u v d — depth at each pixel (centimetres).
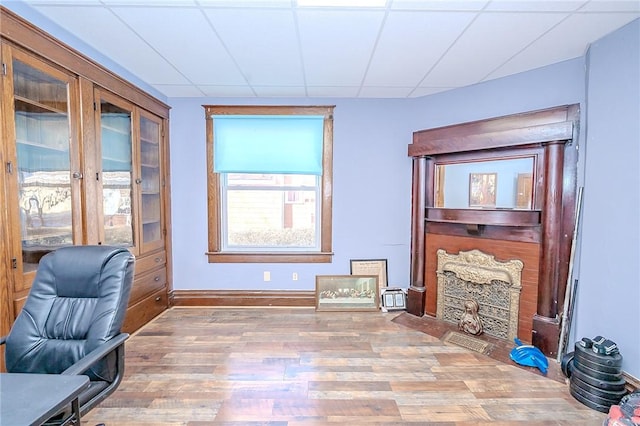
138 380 213
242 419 177
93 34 210
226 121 343
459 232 304
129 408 185
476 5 175
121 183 272
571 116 234
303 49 230
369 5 176
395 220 354
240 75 281
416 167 331
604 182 208
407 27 198
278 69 266
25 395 98
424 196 327
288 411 183
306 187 361
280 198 363
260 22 194
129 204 281
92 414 179
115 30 204
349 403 191
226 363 236
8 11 167
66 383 105
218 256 354
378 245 356
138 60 250
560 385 211
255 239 365
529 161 258
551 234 243
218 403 190
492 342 271
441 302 321
